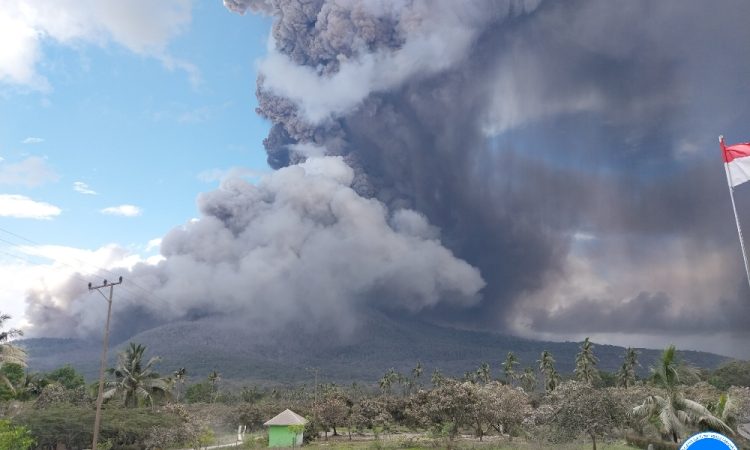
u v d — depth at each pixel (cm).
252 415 9581
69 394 7431
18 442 2988
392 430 9612
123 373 7100
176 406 6969
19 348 5184
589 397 3950
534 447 4266
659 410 4456
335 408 8369
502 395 6225
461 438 6556
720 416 4500
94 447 3950
